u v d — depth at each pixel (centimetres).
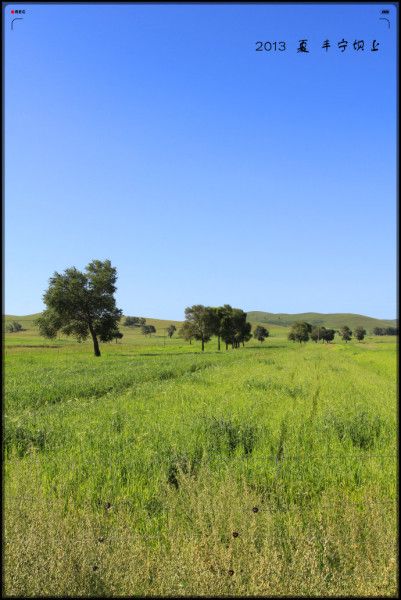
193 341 16550
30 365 4034
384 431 1173
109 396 2020
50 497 686
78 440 1094
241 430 1088
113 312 7456
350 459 920
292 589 477
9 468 827
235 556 523
